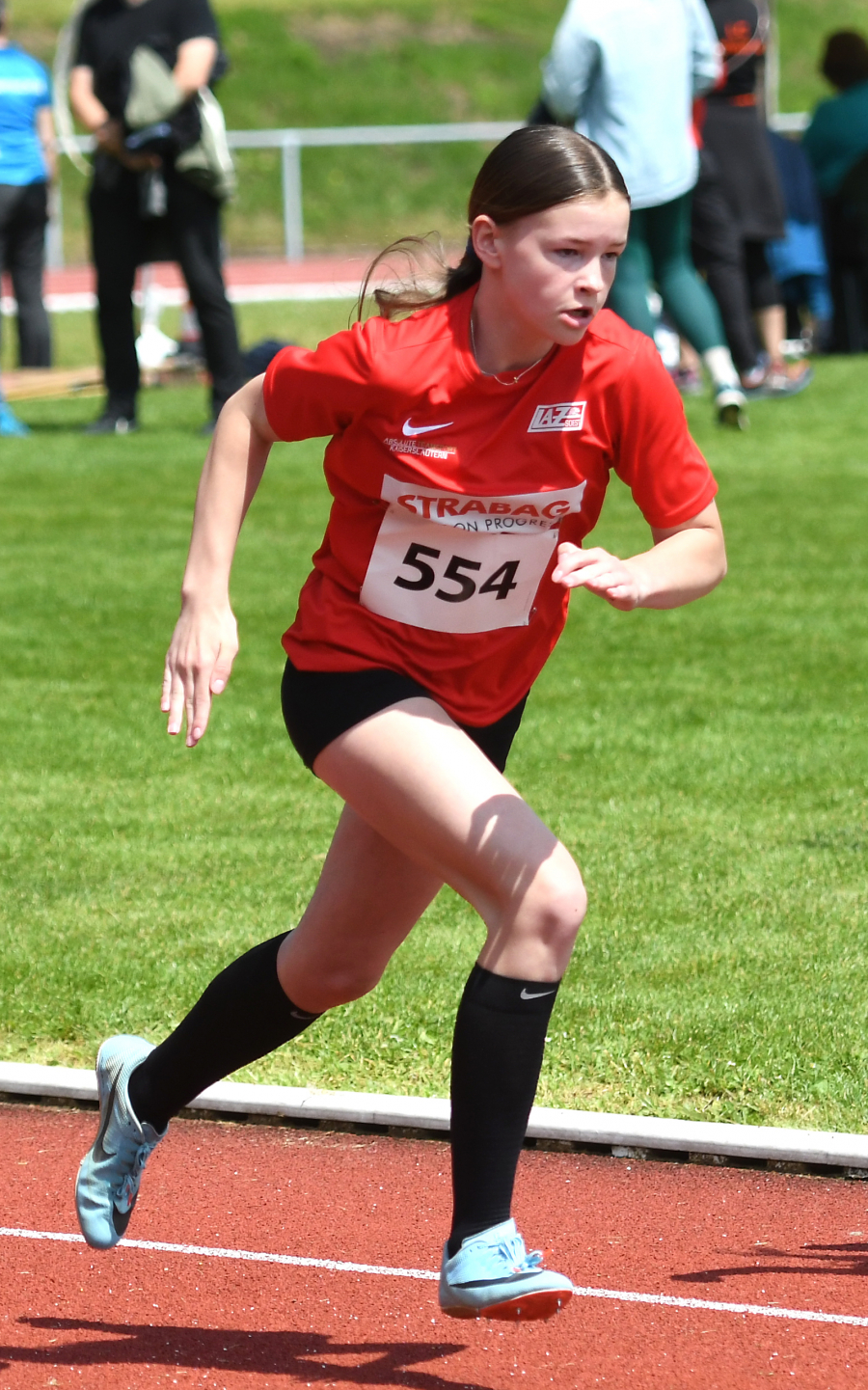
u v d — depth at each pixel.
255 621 30.89
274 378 11.43
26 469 43.53
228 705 26.88
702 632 30.33
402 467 11.14
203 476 11.78
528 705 26.61
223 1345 11.88
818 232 61.41
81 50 45.16
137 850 21.09
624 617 31.50
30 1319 12.24
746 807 22.19
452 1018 16.77
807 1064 15.73
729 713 26.03
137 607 31.92
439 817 10.80
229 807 22.64
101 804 22.73
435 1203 14.06
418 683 11.43
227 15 130.38
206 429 48.19
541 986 10.80
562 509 11.31
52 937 18.52
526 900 10.69
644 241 44.81
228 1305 12.45
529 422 11.05
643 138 42.75
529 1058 10.87
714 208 50.25
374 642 11.41
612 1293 12.57
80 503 39.97
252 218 113.12
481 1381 11.42
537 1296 10.55
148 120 44.31
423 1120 15.16
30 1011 16.98
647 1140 14.76
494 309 10.99
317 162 117.12
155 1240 13.45
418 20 132.00
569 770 23.70
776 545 35.59
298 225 100.94
